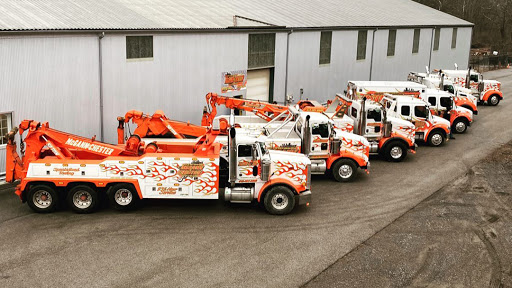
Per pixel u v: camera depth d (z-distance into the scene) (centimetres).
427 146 2394
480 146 2405
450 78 3481
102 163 1371
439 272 1123
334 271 1108
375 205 1546
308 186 1444
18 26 1593
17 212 1395
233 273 1079
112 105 1936
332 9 3691
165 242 1226
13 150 1393
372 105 2061
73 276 1045
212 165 1377
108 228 1301
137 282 1027
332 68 3238
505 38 8719
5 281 1017
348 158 1778
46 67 1681
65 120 1775
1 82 1559
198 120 2333
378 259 1173
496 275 1116
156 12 2306
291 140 1716
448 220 1434
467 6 8981
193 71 2250
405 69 4103
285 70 2839
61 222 1331
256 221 1382
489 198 1639
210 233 1290
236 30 2416
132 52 1975
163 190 1388
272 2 3356
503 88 4512
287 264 1131
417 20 4328
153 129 1719
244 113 2511
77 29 1745
